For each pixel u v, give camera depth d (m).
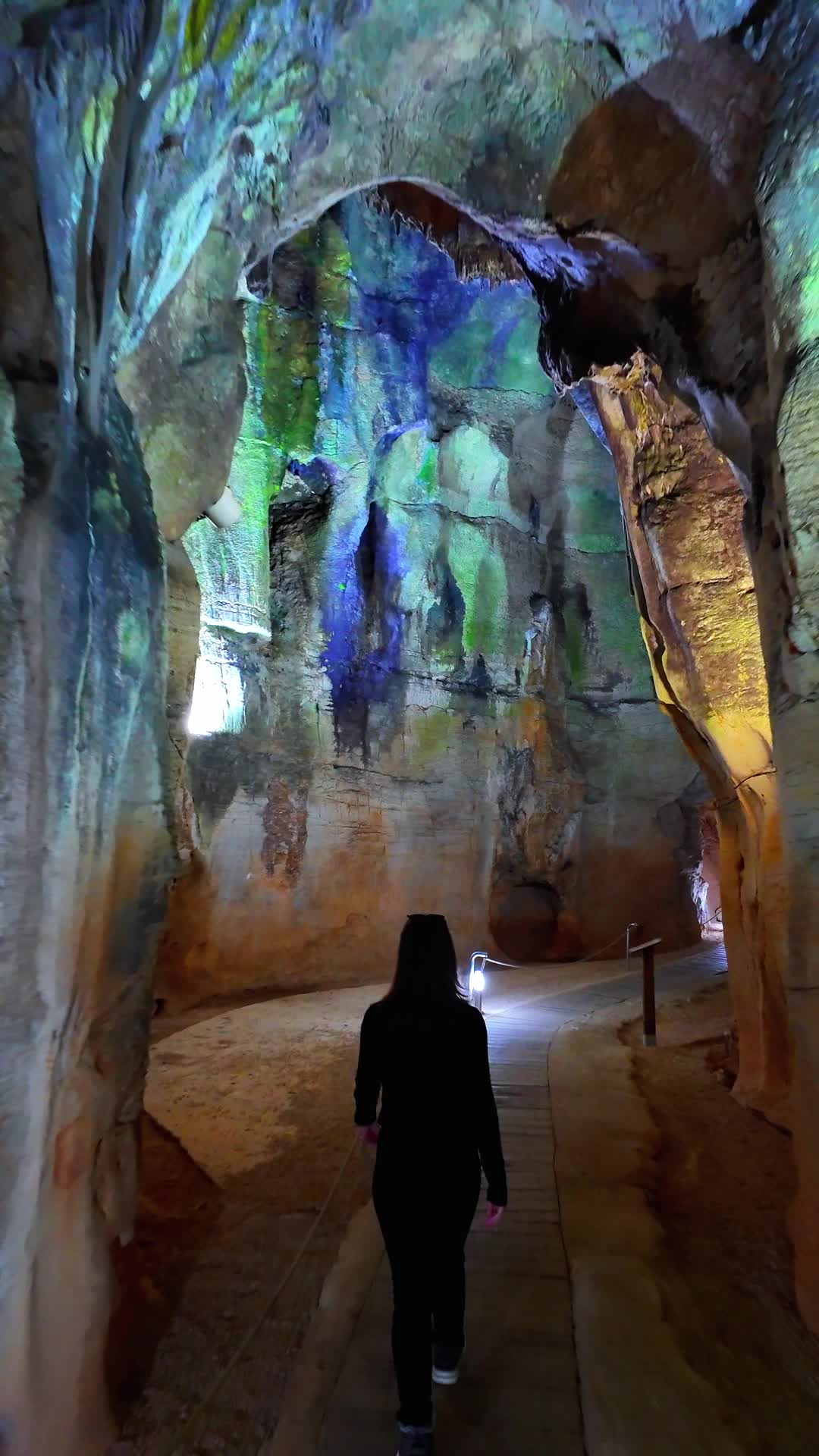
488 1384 3.02
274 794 12.69
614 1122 5.98
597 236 5.08
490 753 16.14
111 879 2.97
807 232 3.62
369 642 14.43
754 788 6.64
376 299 14.05
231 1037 8.95
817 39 3.48
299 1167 5.47
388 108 4.43
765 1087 6.63
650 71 4.08
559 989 12.10
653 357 5.66
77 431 2.74
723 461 6.62
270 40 3.48
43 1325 2.61
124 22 2.61
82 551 2.67
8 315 2.46
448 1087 2.87
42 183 2.48
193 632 5.09
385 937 14.11
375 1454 2.68
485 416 16.16
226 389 4.64
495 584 16.50
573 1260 3.91
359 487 13.59
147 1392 3.21
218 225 4.25
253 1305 3.86
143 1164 5.55
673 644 7.09
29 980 2.44
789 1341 3.70
